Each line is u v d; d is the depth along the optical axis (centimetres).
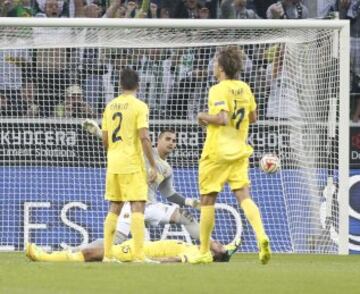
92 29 5312
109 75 5634
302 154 5419
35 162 5519
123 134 3972
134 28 5212
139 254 4016
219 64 3816
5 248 5338
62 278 3203
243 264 3925
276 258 4562
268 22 5178
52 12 6638
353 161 6019
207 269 3588
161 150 4538
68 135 5578
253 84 5603
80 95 5619
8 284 3016
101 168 5531
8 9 6619
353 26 6725
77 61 5616
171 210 4522
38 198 5447
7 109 5581
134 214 3997
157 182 4528
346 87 5147
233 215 5338
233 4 6775
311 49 5381
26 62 5603
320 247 5275
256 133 5525
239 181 3784
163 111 5678
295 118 5462
